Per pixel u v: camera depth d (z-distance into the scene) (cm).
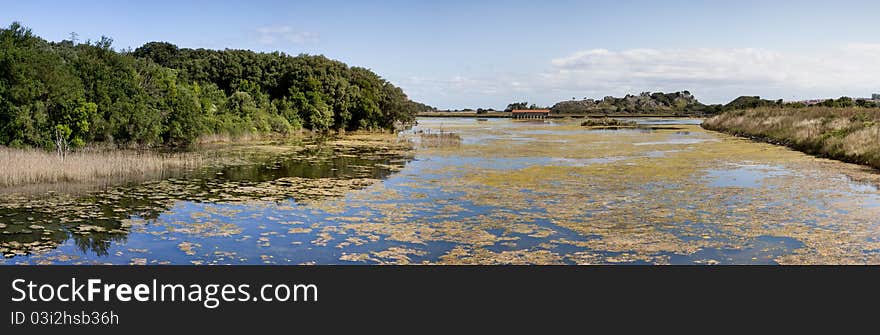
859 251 1435
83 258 1393
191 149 4231
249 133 5403
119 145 4031
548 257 1401
